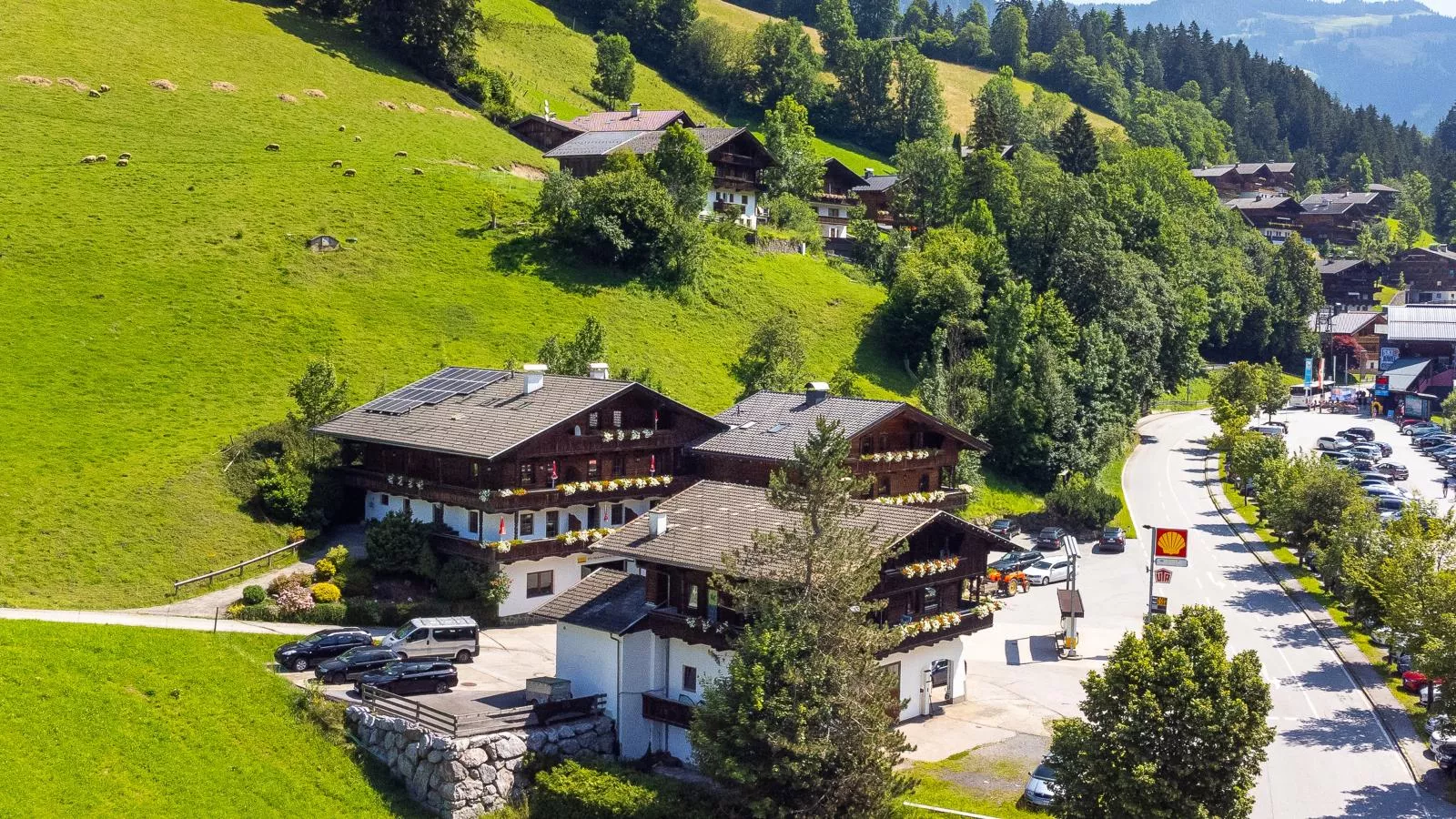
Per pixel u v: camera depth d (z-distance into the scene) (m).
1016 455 116.88
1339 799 54.41
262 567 75.50
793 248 155.00
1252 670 47.28
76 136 134.50
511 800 53.78
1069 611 74.19
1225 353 199.12
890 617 60.78
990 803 53.25
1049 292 140.88
